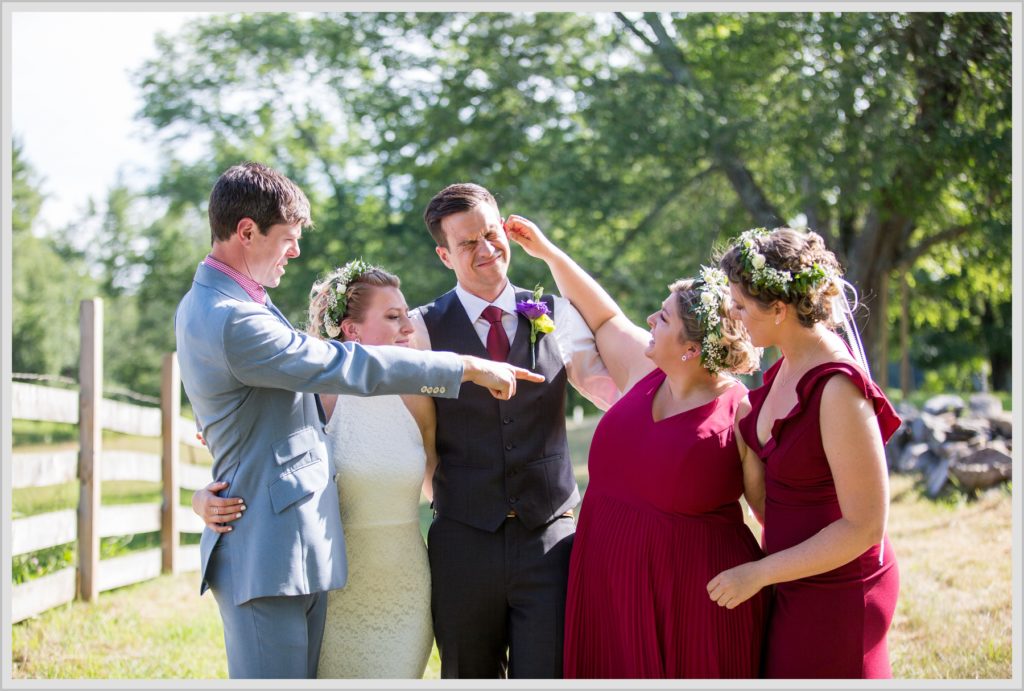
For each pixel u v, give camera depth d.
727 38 13.20
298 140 20.95
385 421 2.79
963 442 8.40
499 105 14.89
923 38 10.77
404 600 2.77
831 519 2.46
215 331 2.38
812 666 2.46
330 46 17.88
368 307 2.83
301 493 2.46
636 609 2.66
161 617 5.34
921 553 6.03
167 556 6.57
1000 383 24.72
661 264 14.53
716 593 2.49
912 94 11.33
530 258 13.85
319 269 18.34
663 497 2.66
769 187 13.26
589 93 13.93
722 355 2.70
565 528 2.98
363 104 16.48
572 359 3.18
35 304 22.11
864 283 13.54
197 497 2.51
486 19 14.89
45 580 5.26
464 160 15.23
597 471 2.83
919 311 17.95
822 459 2.44
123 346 26.84
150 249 25.94
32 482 5.13
